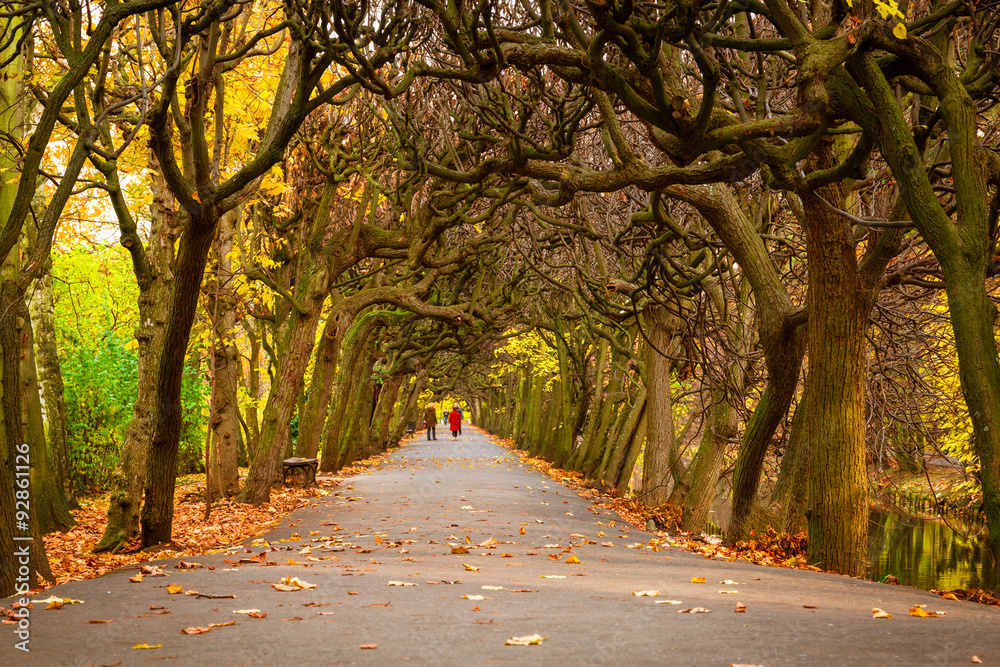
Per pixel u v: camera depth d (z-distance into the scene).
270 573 7.98
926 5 10.77
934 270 11.73
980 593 8.76
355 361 30.23
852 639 4.89
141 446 12.11
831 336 10.21
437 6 8.33
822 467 10.25
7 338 8.53
